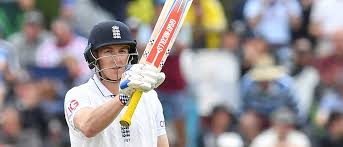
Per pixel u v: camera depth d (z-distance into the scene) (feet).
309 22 142.20
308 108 129.70
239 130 120.47
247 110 123.65
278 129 116.37
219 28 130.52
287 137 116.47
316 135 120.37
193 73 127.85
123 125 55.47
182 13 58.03
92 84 61.05
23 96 120.57
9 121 115.24
